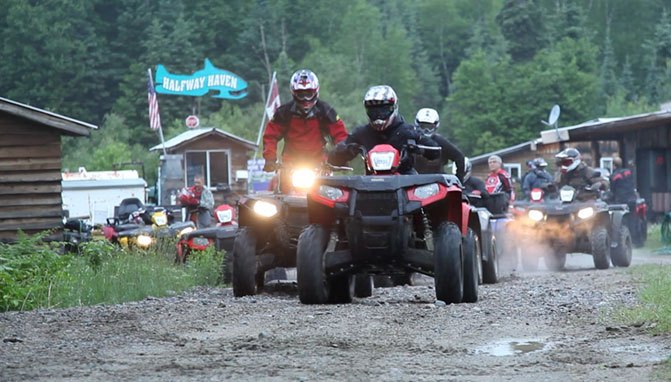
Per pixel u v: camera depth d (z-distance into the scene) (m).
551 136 69.94
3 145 44.12
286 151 28.36
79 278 28.86
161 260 33.75
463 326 18.75
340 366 14.62
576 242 40.75
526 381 13.49
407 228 22.64
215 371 14.30
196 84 100.19
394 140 24.22
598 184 43.12
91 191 85.88
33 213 44.41
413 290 27.59
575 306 21.47
